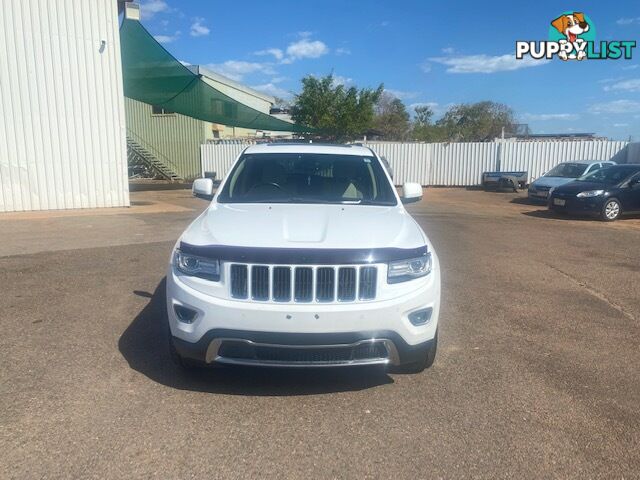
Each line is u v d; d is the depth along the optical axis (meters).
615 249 9.42
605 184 13.92
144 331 4.65
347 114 30.14
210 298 3.32
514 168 24.95
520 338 4.75
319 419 3.26
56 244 8.60
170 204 15.50
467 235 10.69
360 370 3.98
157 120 30.16
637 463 2.88
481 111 55.12
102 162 13.61
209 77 27.72
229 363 3.39
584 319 5.34
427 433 3.13
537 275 7.23
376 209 4.44
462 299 5.96
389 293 3.38
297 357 3.36
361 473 2.74
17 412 3.22
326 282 3.31
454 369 4.04
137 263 7.29
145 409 3.31
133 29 14.34
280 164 5.07
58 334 4.54
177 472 2.70
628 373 4.04
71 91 12.98
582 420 3.31
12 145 12.52
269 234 3.56
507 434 3.14
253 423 3.20
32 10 12.32
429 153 25.61
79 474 2.65
